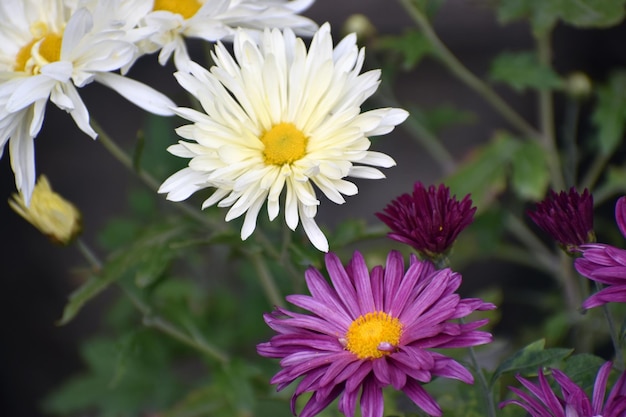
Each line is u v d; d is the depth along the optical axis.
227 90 0.59
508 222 0.79
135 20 0.61
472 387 0.59
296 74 0.58
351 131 0.57
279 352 0.54
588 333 0.76
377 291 0.55
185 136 0.58
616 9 0.70
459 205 0.56
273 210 0.57
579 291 0.77
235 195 0.57
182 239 0.69
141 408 0.83
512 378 0.64
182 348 0.80
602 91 0.76
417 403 0.52
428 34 0.75
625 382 0.53
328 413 0.62
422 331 0.53
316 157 0.57
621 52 0.86
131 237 0.80
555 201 0.56
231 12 0.61
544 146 0.76
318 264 0.63
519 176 0.75
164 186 0.58
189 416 0.73
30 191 0.61
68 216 0.65
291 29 0.62
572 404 0.53
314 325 0.55
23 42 0.62
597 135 0.81
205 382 0.81
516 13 0.72
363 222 0.68
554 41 0.88
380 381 0.52
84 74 0.60
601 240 0.86
